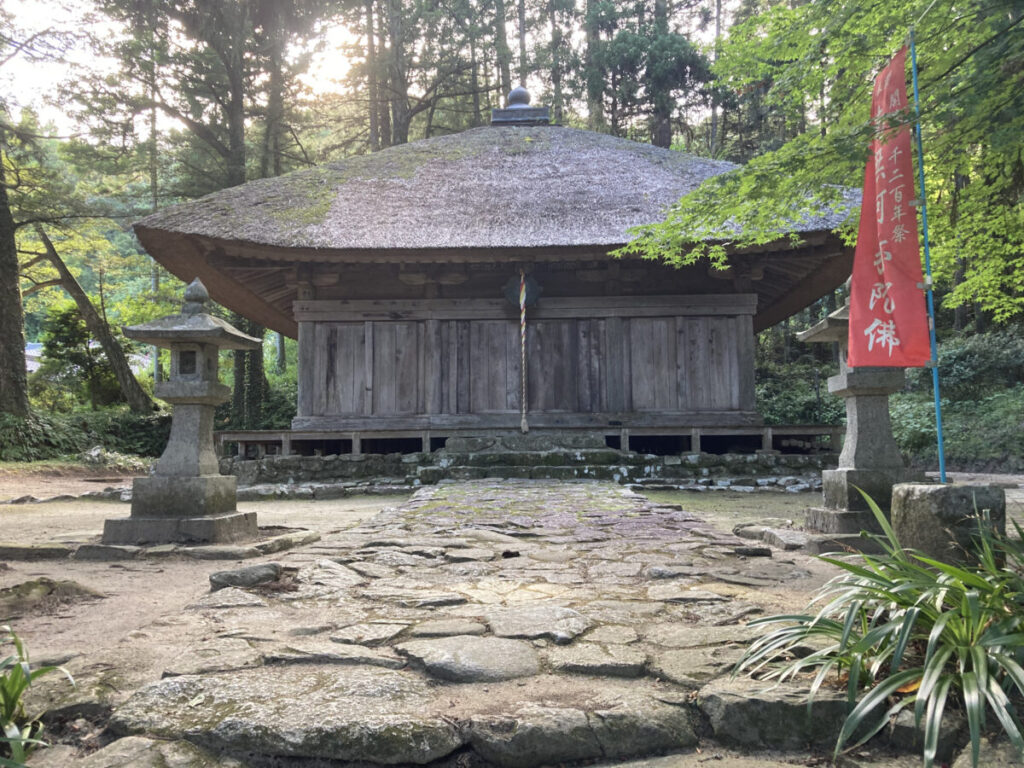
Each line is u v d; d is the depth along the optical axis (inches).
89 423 768.9
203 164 921.5
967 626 84.7
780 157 188.4
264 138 915.4
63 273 832.9
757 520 258.8
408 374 501.4
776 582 145.6
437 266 500.7
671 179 513.0
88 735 80.5
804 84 214.2
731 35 219.8
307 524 267.4
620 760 76.7
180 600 140.3
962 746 75.7
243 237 427.8
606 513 262.2
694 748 79.2
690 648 100.6
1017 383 683.4
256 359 922.1
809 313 1103.6
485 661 95.2
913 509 113.5
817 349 1064.8
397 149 594.2
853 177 202.5
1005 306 288.0
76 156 800.9
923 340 137.1
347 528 246.7
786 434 462.6
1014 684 81.0
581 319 503.8
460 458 447.8
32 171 757.9
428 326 501.7
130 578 162.9
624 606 125.6
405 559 174.7
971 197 245.1
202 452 214.4
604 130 1102.4
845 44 197.5
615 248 437.7
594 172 529.7
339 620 118.5
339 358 500.1
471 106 1168.8
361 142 1220.5
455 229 452.8
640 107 1098.7
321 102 938.1
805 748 79.2
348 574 156.3
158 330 207.3
